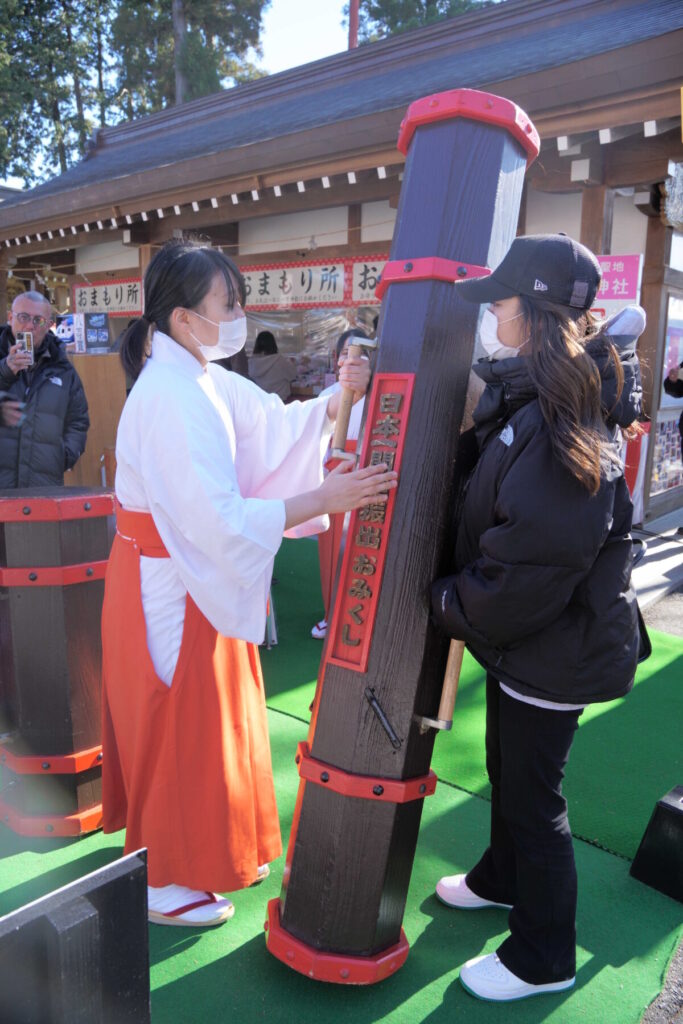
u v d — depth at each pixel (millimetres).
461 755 2805
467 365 1562
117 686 1874
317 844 1637
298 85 9156
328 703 1621
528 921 1676
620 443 1476
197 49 21141
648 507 6621
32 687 2225
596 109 4387
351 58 8625
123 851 2209
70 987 971
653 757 2805
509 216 1576
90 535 2250
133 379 1757
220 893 1939
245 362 4293
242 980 1745
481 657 1548
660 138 5020
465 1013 1663
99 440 6117
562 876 1627
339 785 1582
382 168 5559
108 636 1899
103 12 22828
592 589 1440
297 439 1988
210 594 1658
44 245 9242
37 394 3574
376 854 1609
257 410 1965
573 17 7000
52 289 12211
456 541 1577
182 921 1907
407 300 1541
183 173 6699
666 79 4086
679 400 7031
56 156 23359
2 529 2184
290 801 2480
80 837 2273
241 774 1866
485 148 1510
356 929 1652
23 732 2246
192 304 1695
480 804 2486
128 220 7633
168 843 1814
